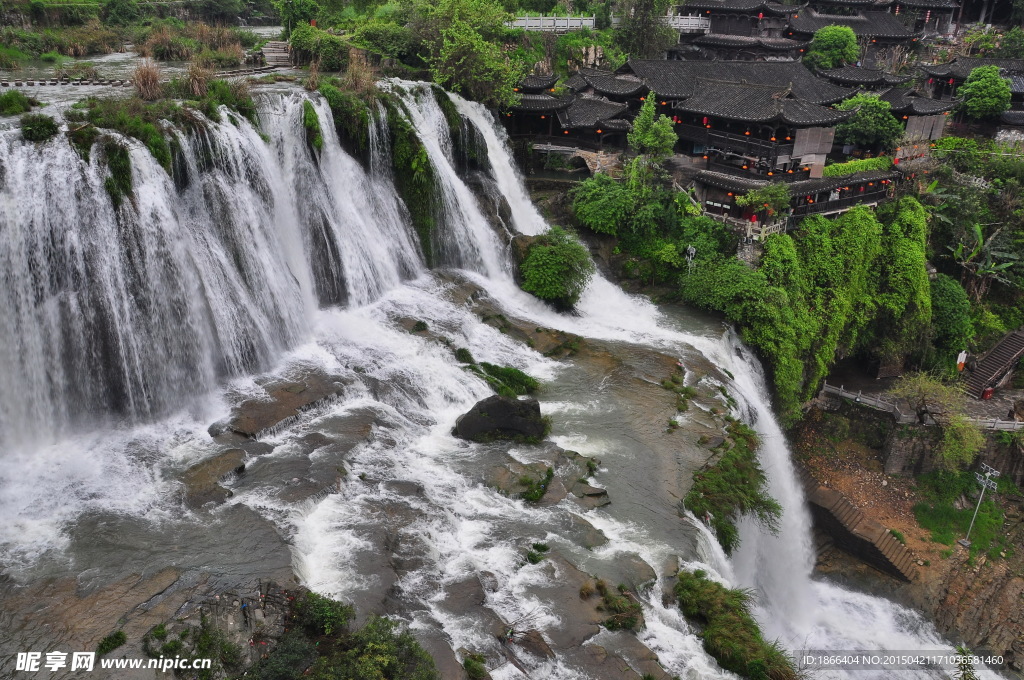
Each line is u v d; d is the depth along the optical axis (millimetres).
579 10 96438
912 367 61469
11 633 21406
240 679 20688
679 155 63094
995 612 44969
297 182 43438
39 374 30734
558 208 59656
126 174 33500
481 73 59281
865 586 46219
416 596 24781
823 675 39000
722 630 25281
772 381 50625
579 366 42375
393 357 39156
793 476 47406
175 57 64250
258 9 94812
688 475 33438
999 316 66188
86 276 31719
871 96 70875
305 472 29594
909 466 53406
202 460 29766
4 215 30203
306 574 24641
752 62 72562
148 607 22438
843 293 55219
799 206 57750
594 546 28391
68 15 70375
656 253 55156
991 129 89438
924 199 66125
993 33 119250
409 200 48969
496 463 32562
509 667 22703
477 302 46781
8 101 35031
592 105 66062
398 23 70938
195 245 36125
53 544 25109
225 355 35281
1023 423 54188
